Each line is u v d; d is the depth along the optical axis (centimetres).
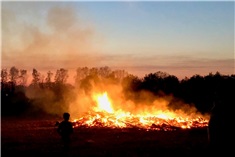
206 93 4209
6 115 3969
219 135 359
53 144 1655
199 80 4441
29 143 1684
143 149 1476
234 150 351
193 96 4350
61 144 1653
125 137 1952
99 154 1349
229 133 354
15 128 2470
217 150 360
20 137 1931
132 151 1424
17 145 1609
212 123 369
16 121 3145
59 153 1370
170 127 2427
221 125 360
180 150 1420
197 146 1538
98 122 2645
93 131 2248
